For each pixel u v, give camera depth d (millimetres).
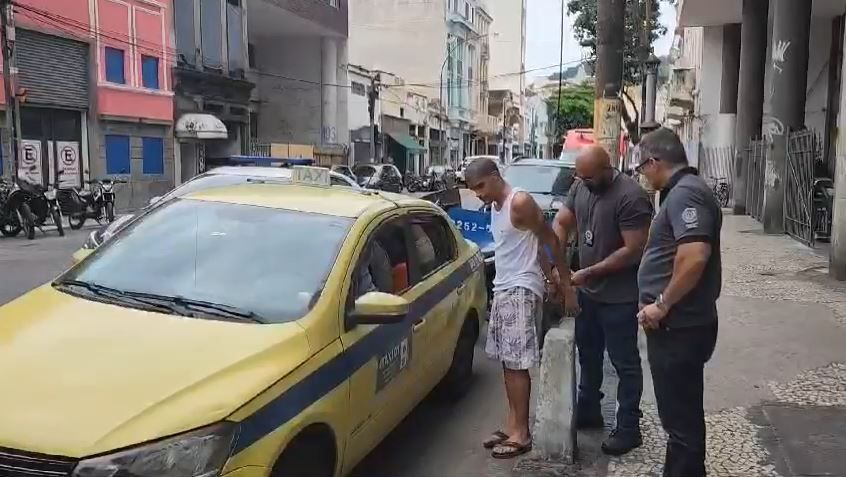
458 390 5809
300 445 3252
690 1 22156
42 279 10352
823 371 6082
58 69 22031
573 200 4977
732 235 14961
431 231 5375
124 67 24750
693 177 3582
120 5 24328
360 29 61562
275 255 3963
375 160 45188
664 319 3602
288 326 3424
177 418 2758
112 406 2785
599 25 9391
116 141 24594
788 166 14734
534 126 99625
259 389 2988
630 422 4652
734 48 25438
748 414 5148
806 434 4805
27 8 20422
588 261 4766
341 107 42438
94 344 3225
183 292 3760
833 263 9992
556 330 4605
